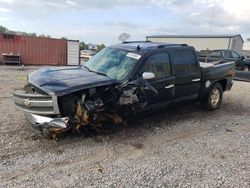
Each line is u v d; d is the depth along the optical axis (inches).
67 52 974.4
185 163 164.4
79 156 166.6
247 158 176.1
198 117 266.4
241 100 361.7
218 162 168.1
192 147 189.6
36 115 175.9
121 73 203.2
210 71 271.3
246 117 276.8
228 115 280.4
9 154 162.7
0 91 339.9
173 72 230.2
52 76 189.5
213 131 227.1
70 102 174.4
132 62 208.4
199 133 220.4
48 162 156.6
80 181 138.8
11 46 861.8
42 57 924.0
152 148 184.5
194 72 252.1
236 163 167.8
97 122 193.2
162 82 219.1
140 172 150.7
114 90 190.5
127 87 193.2
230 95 394.9
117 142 190.9
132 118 211.5
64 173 145.9
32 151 168.7
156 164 161.2
